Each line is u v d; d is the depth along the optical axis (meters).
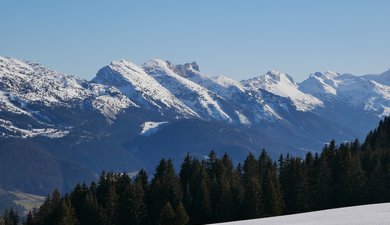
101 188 133.88
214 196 126.00
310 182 129.62
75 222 117.50
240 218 120.62
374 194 125.56
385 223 59.00
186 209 124.44
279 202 121.81
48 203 129.62
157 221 121.44
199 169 135.38
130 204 120.62
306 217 71.81
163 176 135.50
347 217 67.81
